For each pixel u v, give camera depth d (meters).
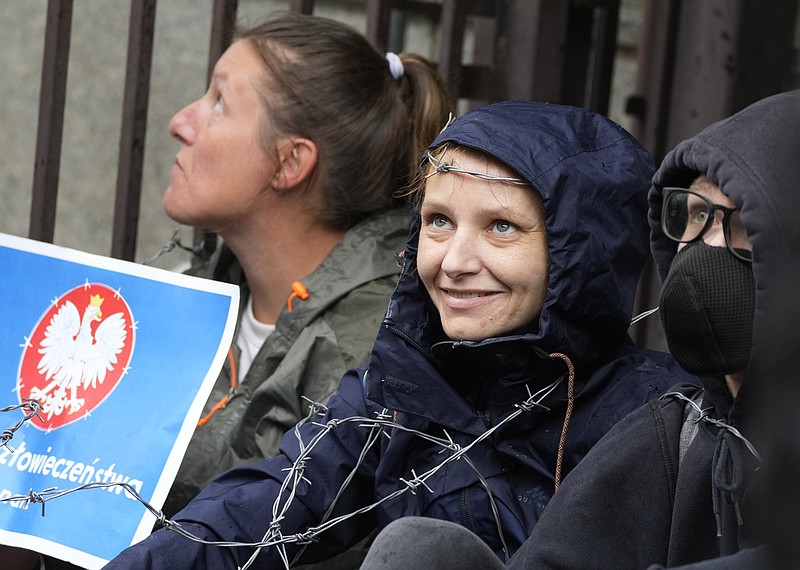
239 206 3.69
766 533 0.99
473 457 2.62
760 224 1.86
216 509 2.69
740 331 1.96
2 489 2.96
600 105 4.68
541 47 4.43
